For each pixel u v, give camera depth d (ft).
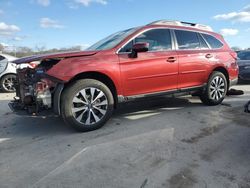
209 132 12.84
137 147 11.12
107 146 11.30
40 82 12.23
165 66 15.20
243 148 10.89
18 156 10.66
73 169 9.38
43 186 8.38
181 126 13.79
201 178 8.61
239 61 29.50
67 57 12.67
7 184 8.57
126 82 13.96
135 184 8.34
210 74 17.70
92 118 13.23
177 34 16.31
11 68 28.37
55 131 13.58
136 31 14.67
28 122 15.37
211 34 18.40
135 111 17.08
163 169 9.21
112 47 13.84
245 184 8.24
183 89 16.40
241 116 15.49
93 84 12.92
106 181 8.55
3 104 21.16
